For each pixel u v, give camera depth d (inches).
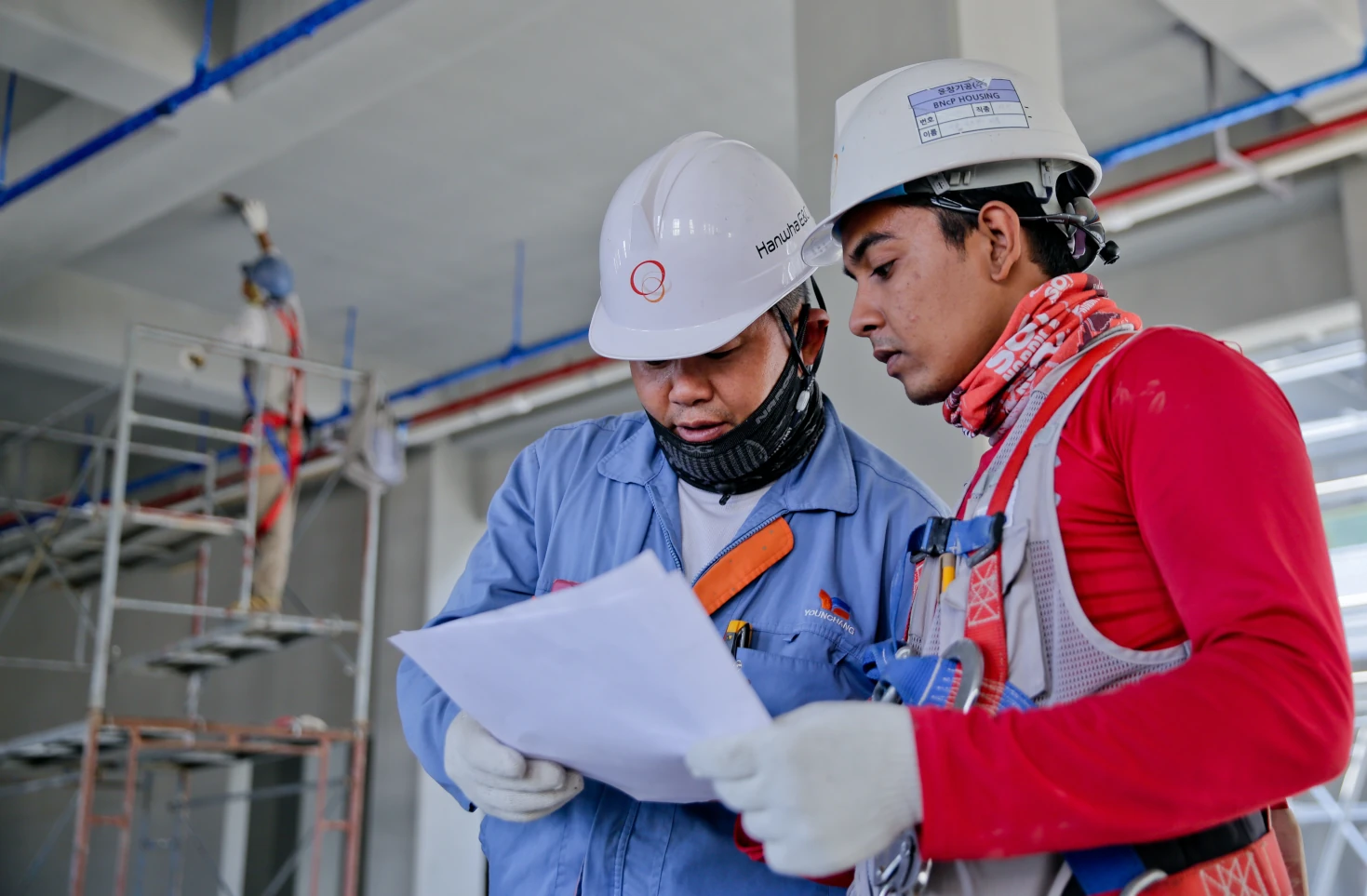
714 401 64.4
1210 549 35.5
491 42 197.8
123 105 208.5
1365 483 276.1
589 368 305.9
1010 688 39.8
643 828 59.8
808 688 60.1
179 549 260.4
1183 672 34.0
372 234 284.2
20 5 185.3
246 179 259.4
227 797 262.1
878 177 46.5
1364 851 260.8
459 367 354.6
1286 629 33.5
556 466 70.9
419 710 60.2
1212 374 38.1
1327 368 259.1
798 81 155.8
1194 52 217.5
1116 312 44.5
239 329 241.0
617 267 66.7
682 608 37.0
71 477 412.5
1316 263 239.0
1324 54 190.9
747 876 58.7
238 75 204.4
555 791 51.9
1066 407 41.8
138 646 412.5
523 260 295.0
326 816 359.9
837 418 71.5
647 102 235.0
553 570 67.1
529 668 44.2
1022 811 33.8
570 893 59.7
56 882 389.7
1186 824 33.7
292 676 383.6
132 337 224.7
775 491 66.3
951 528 44.3
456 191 266.1
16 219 241.6
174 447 405.7
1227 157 215.8
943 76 48.2
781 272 66.6
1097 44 216.4
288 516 240.5
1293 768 32.8
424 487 367.9
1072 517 40.5
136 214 241.0
